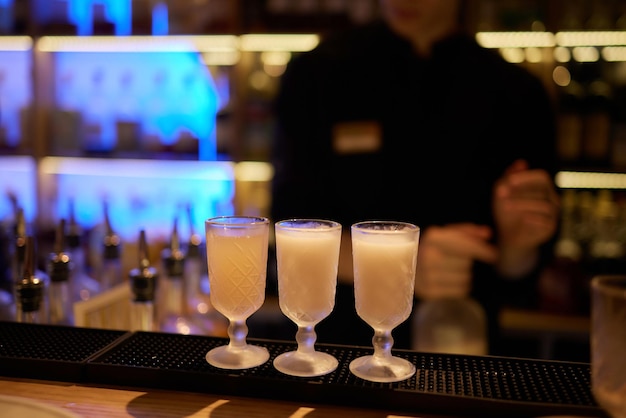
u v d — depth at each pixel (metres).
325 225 0.93
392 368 0.88
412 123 2.00
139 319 1.13
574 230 2.56
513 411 0.80
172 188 2.98
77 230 1.48
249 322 2.46
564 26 2.46
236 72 2.71
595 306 0.69
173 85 2.88
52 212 3.02
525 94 1.97
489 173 1.99
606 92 2.49
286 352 0.96
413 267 0.88
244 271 0.89
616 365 0.67
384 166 2.02
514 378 0.88
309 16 2.59
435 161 2.00
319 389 0.85
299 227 0.94
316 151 2.06
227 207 2.84
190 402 0.85
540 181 1.73
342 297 1.91
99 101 2.92
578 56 2.51
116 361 0.93
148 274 1.13
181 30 2.72
